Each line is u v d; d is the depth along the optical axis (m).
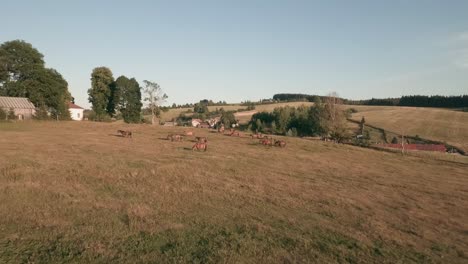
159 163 27.78
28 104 77.06
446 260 12.47
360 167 36.94
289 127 116.50
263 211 16.62
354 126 120.44
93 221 13.42
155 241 11.96
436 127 114.12
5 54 80.81
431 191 26.17
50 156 28.05
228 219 14.95
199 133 61.12
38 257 10.15
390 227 15.80
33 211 14.05
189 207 16.25
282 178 25.81
